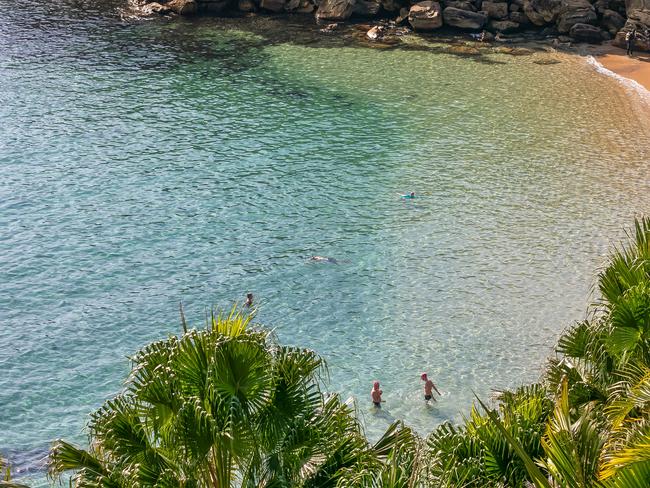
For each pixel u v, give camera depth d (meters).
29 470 23.45
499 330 30.89
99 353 29.64
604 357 15.80
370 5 73.50
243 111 53.03
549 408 13.86
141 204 40.66
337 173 44.41
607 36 68.94
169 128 50.06
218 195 41.75
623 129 50.47
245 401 10.70
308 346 30.06
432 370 28.70
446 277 34.47
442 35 69.94
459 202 41.06
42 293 33.12
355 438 11.82
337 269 35.09
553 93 56.72
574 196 41.53
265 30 70.38
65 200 40.91
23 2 76.06
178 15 73.88
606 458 9.73
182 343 10.88
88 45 65.19
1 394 27.17
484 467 12.83
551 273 34.62
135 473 10.52
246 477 10.88
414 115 52.62
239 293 33.38
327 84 58.00
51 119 50.72
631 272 16.06
